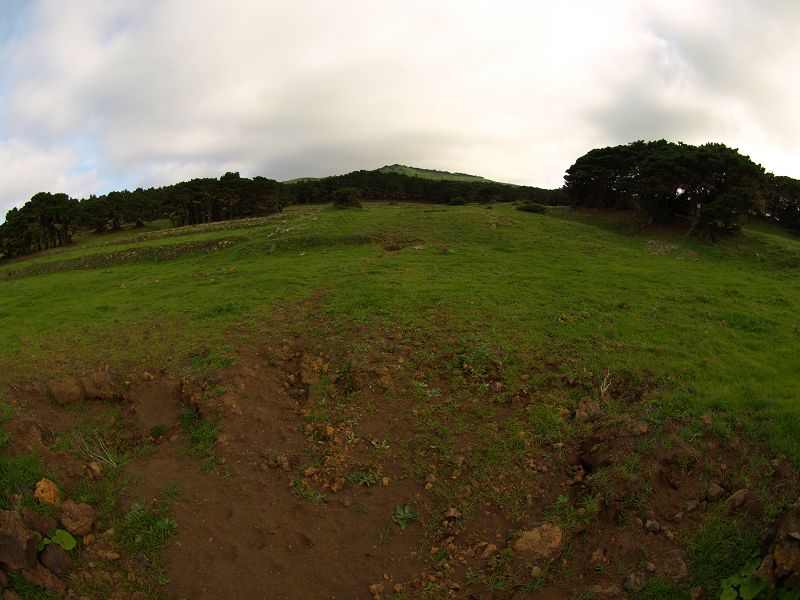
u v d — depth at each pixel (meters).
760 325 13.95
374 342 12.14
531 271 21.41
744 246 30.94
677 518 6.25
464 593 5.88
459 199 69.94
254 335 13.09
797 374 10.09
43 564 5.85
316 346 12.08
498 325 13.39
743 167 32.69
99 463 7.91
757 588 5.20
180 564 6.20
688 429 7.53
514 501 7.09
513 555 6.22
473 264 22.86
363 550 6.48
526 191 81.12
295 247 28.69
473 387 9.98
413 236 30.39
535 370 10.62
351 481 7.64
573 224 37.44
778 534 5.47
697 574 5.59
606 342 12.03
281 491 7.53
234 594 5.86
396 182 84.94
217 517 6.95
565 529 6.53
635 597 5.52
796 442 7.04
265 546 6.49
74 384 10.39
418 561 6.34
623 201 45.00
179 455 8.38
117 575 6.02
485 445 8.21
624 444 7.43
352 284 18.48
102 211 68.00
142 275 25.62
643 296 17.14
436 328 13.16
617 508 6.54
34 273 31.77
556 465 7.67
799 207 42.53
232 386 9.95
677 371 10.17
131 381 10.62
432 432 8.61
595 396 9.46
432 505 7.16
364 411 9.31
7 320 17.88
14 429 8.02
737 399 8.43
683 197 37.03
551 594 5.74
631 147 47.66
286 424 9.13
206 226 43.94
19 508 6.24
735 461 6.93
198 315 15.38
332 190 83.81
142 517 6.80
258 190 63.72
